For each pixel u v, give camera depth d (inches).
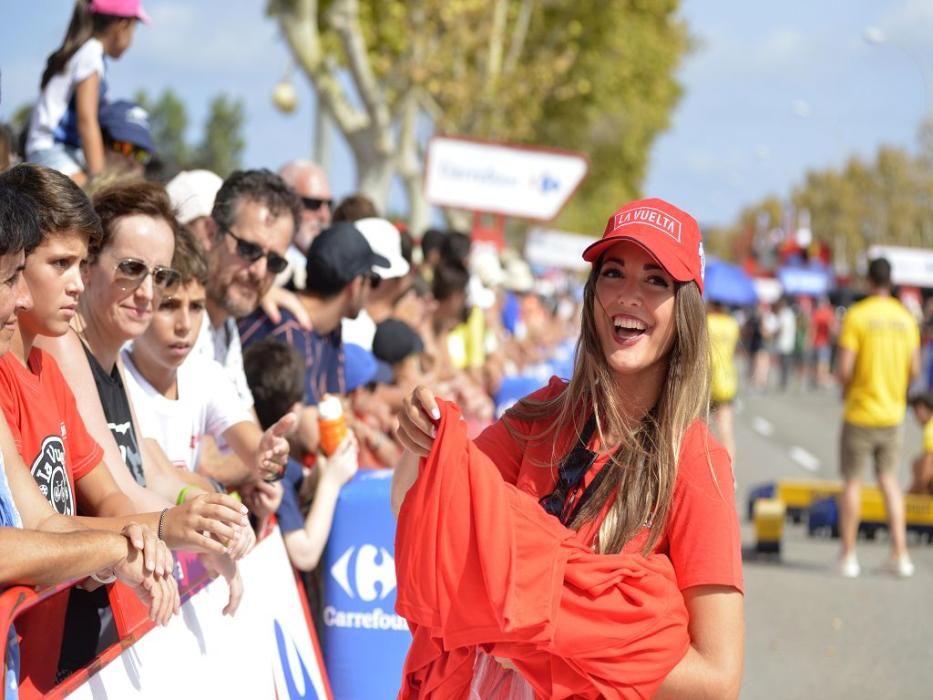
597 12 1711.4
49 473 138.3
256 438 205.6
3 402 133.2
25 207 118.2
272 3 938.1
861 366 438.3
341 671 221.8
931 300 1697.8
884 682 306.5
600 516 126.6
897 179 3681.1
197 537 133.1
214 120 3811.5
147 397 194.4
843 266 3887.8
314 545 211.6
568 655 117.6
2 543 108.7
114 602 127.5
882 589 415.2
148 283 171.0
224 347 235.5
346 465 217.2
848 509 439.8
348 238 268.4
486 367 519.2
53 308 136.7
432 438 122.9
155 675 134.1
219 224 226.5
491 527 118.6
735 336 584.7
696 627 121.6
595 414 130.0
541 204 638.5
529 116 1322.6
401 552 122.6
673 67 2158.0
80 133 267.1
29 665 107.5
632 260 128.4
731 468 126.9
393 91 1127.6
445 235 448.1
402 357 327.3
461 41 1137.4
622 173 2343.8
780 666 318.3
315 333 269.9
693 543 122.2
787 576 432.8
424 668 131.0
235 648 163.0
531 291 1091.3
